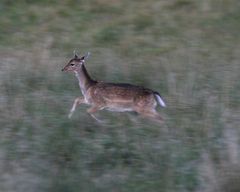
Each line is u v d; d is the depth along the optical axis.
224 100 28.23
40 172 22.72
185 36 37.84
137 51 35.72
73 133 25.53
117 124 26.47
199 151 24.19
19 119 26.38
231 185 21.42
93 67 32.41
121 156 24.14
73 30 38.44
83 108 28.31
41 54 34.00
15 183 21.97
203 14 40.00
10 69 31.52
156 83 30.28
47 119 26.53
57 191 21.67
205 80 30.64
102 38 37.50
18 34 37.81
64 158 23.88
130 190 22.09
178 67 32.47
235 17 39.69
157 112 27.33
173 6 40.72
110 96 27.11
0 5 40.41
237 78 31.06
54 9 40.25
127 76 31.16
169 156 23.78
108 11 40.34
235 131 25.11
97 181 22.52
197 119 26.72
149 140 25.06
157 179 22.70
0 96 28.47
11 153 23.98
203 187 22.12
